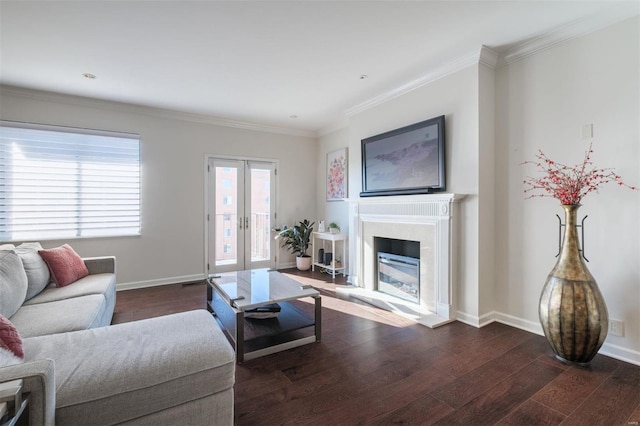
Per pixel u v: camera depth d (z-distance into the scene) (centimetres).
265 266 529
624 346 217
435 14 221
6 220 354
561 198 216
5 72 310
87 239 391
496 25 236
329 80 335
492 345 242
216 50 270
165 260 441
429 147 313
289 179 549
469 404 171
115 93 369
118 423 118
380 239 386
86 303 217
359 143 419
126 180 414
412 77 327
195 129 463
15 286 196
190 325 167
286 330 240
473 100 281
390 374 201
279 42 258
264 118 479
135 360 129
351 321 295
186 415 132
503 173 286
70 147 381
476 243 280
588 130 232
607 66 223
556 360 217
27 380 96
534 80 264
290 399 176
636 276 212
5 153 352
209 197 475
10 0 201
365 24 233
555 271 217
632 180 213
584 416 161
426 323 282
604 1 207
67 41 253
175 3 206
